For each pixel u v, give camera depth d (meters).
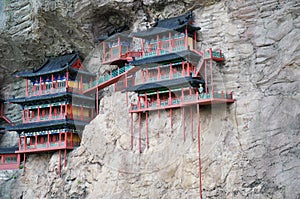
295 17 28.00
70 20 35.62
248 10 29.69
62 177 33.66
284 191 25.17
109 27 36.62
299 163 25.25
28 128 36.06
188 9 32.69
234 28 30.17
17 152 36.78
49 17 36.28
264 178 26.03
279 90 27.47
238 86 29.19
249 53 29.34
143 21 34.66
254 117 27.58
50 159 35.56
